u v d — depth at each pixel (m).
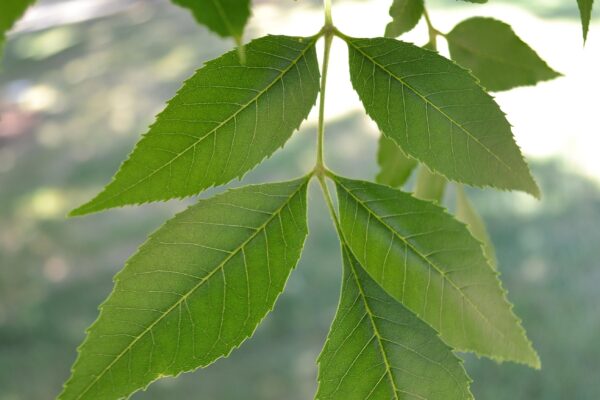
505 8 3.18
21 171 3.05
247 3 0.23
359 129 2.72
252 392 1.89
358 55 0.29
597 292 1.95
